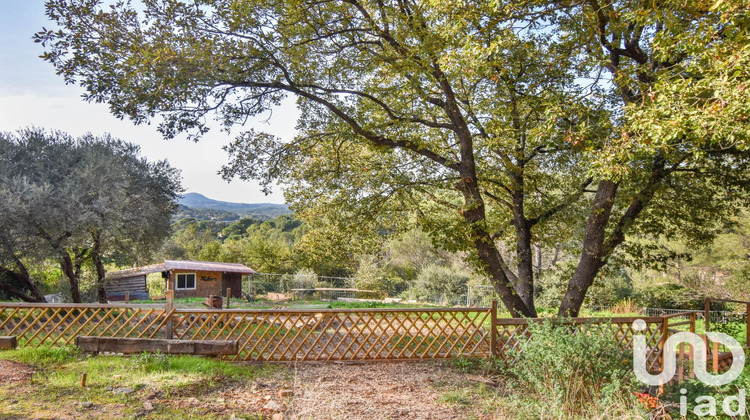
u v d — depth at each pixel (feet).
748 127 19.97
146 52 26.63
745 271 70.18
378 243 46.14
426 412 19.89
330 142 42.80
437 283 96.78
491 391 23.67
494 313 30.14
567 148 35.58
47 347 26.00
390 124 36.78
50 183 42.39
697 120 20.94
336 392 22.22
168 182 51.16
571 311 35.42
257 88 34.96
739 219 69.00
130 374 22.30
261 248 123.75
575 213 42.45
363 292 103.50
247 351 29.48
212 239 167.02
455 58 27.81
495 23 27.78
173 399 19.40
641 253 42.32
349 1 35.29
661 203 40.34
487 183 43.14
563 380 20.94
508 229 45.88
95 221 41.63
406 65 33.09
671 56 26.91
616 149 24.63
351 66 37.93
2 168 40.11
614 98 36.14
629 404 19.44
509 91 35.12
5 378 20.33
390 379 25.29
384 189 40.73
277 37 33.24
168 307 27.81
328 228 46.01
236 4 30.17
